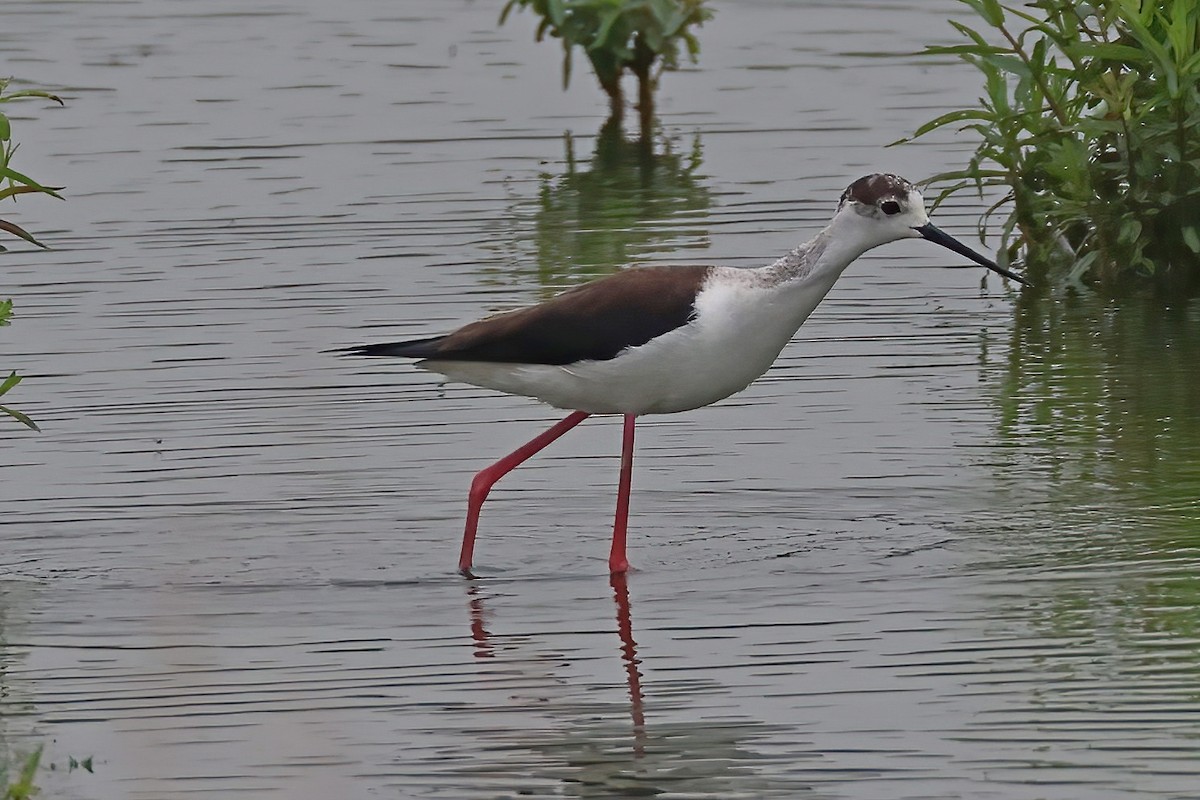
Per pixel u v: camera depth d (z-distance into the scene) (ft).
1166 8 54.49
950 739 27.86
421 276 55.26
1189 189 54.39
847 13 94.02
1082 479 39.50
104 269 56.80
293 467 41.37
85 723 29.35
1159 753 27.14
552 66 85.66
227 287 54.75
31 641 32.65
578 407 36.63
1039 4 54.65
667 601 34.01
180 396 46.01
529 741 28.22
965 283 55.72
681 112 76.54
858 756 27.40
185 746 28.37
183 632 32.86
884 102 75.82
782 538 37.04
